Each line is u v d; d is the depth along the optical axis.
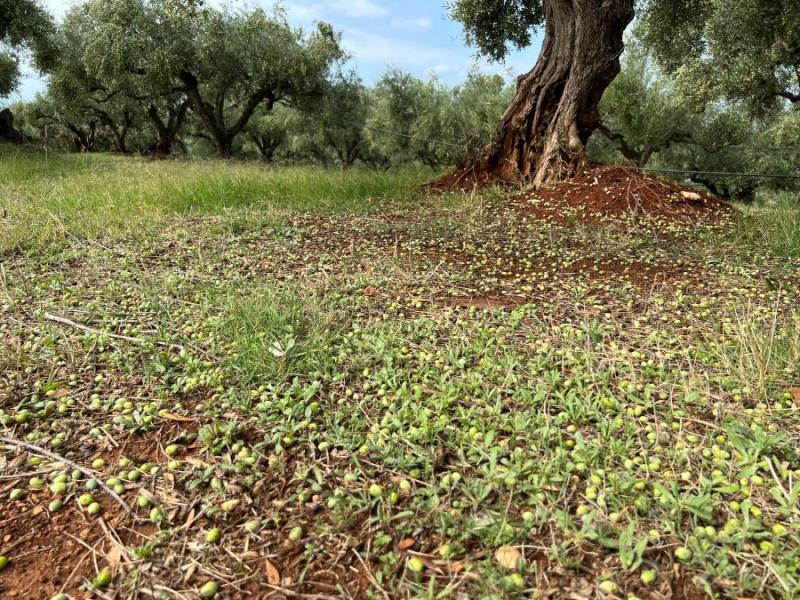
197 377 3.09
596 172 8.62
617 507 2.08
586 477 2.27
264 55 21.50
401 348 3.42
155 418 2.77
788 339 3.33
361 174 11.42
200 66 21.34
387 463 2.38
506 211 8.01
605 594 1.75
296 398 2.90
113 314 4.02
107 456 2.51
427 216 7.65
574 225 7.12
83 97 25.48
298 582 1.87
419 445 2.50
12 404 2.90
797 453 2.38
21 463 2.46
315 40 22.72
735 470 2.29
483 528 1.99
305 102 24.78
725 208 8.05
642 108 20.62
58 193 8.41
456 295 4.54
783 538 1.95
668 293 4.56
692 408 2.80
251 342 3.34
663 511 2.06
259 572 1.92
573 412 2.67
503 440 2.52
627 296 4.46
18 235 5.86
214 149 30.50
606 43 8.95
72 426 2.73
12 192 8.67
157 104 27.95
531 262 5.52
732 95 13.73
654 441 2.51
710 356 3.27
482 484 2.19
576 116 9.24
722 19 11.27
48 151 19.80
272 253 5.70
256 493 2.26
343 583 1.86
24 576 1.91
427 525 2.05
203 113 23.03
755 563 1.84
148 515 2.17
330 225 6.96
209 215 7.36
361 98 27.31
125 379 3.15
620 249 5.89
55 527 2.12
